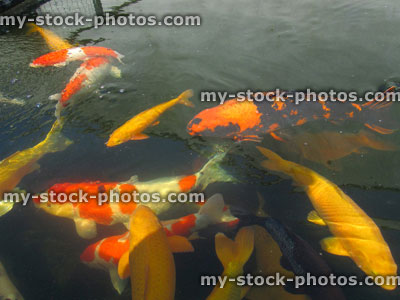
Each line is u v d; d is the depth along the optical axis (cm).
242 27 194
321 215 93
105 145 121
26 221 99
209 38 185
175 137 123
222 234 90
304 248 85
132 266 76
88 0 239
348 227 87
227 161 112
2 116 136
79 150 119
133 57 171
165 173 109
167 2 231
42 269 89
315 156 111
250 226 91
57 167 112
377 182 102
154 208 99
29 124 132
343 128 120
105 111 137
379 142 114
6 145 122
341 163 108
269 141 117
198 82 153
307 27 189
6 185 105
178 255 88
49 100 144
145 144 121
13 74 161
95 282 86
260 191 102
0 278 84
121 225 99
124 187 103
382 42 171
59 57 165
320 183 97
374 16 196
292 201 98
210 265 86
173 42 183
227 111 120
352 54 164
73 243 94
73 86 141
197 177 107
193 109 137
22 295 84
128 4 231
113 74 157
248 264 83
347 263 84
